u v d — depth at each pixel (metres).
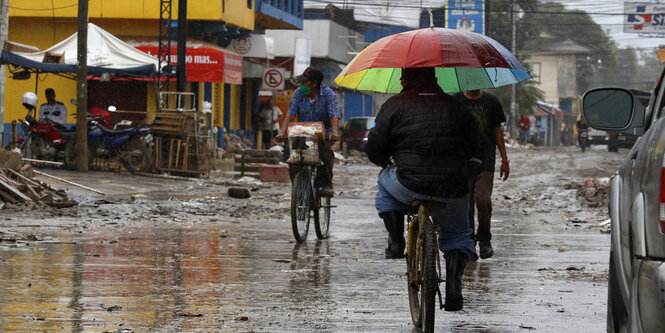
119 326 10.61
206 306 12.05
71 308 11.62
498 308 12.34
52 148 39.47
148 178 39.22
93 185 33.88
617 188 8.15
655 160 6.42
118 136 39.88
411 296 11.12
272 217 25.72
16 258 15.99
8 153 25.72
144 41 56.50
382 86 13.20
